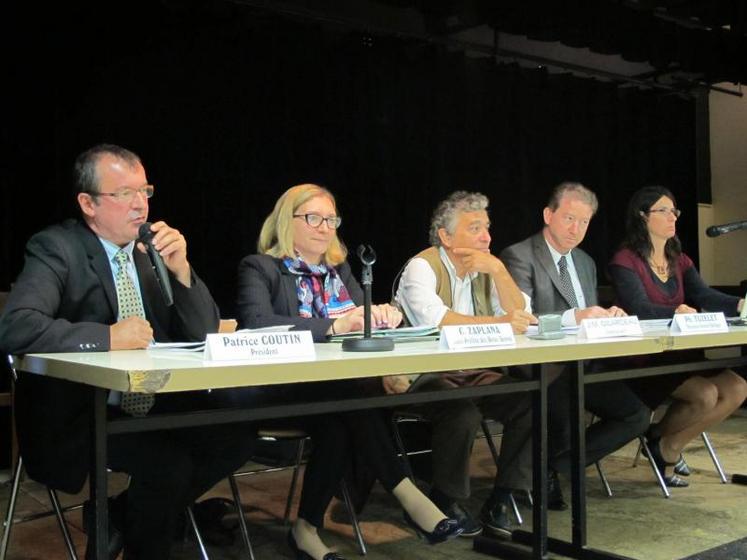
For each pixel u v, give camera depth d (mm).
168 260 2006
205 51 4012
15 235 3502
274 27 4254
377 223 4660
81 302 2053
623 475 3438
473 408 2480
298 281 2570
